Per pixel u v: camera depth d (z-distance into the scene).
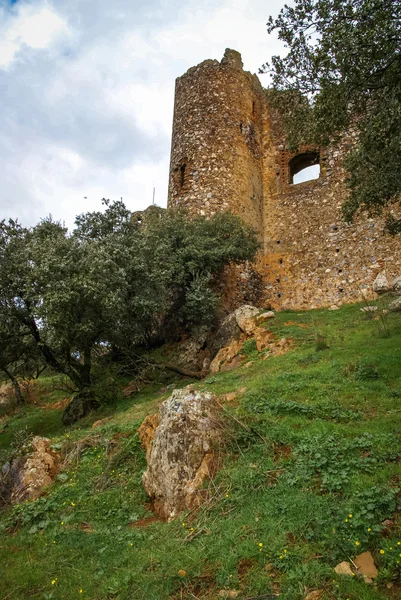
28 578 5.48
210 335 17.62
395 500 5.04
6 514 7.50
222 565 4.79
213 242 18.03
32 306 13.92
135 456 8.09
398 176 8.67
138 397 14.54
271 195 24.25
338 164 22.55
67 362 15.18
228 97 23.22
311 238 22.41
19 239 15.09
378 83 8.16
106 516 6.68
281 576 4.49
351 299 20.36
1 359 14.77
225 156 22.16
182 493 6.34
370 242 20.58
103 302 13.31
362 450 6.25
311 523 5.09
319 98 8.56
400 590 4.07
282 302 22.22
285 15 8.40
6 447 14.83
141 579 4.95
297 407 8.05
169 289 18.12
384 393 8.13
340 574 4.31
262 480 6.13
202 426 7.01
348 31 7.54
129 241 16.06
